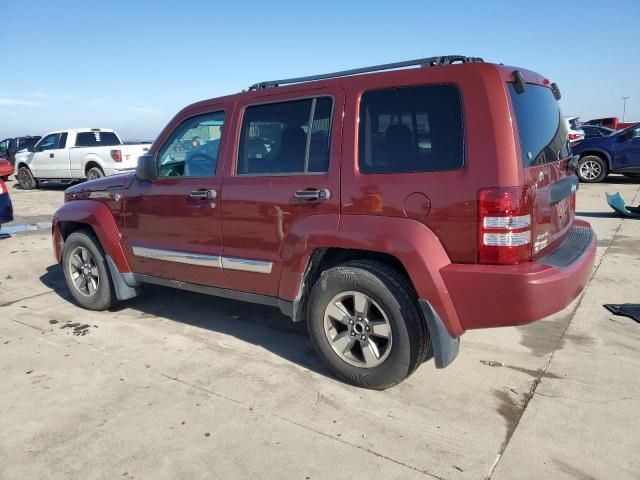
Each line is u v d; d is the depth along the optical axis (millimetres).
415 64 3201
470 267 2863
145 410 3195
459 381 3461
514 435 2859
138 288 4863
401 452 2740
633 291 5102
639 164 13453
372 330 3256
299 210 3426
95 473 2637
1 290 5828
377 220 3107
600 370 3562
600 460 2637
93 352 4074
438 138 2959
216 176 3896
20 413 3195
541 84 3543
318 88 3432
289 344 4168
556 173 3332
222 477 2586
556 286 2807
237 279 3879
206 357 3945
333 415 3100
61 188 17766
